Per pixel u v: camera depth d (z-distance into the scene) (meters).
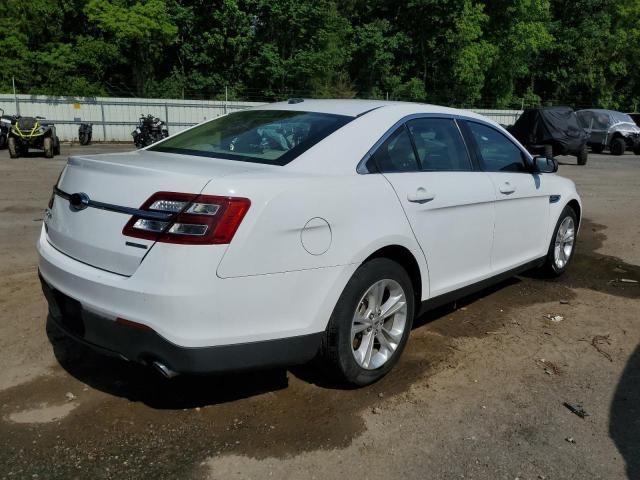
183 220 2.72
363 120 3.65
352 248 3.21
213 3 31.50
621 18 41.88
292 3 31.03
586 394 3.55
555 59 41.31
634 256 6.95
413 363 3.89
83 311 2.98
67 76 28.86
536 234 5.19
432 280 3.89
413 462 2.84
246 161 3.34
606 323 4.73
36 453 2.84
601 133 24.16
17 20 29.03
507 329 4.53
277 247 2.89
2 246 6.51
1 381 3.52
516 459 2.89
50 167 14.65
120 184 2.96
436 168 3.99
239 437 3.01
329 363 3.30
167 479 2.68
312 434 3.05
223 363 2.82
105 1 28.34
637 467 2.85
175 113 27.38
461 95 36.16
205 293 2.71
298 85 32.56
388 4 35.72
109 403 3.30
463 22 34.06
